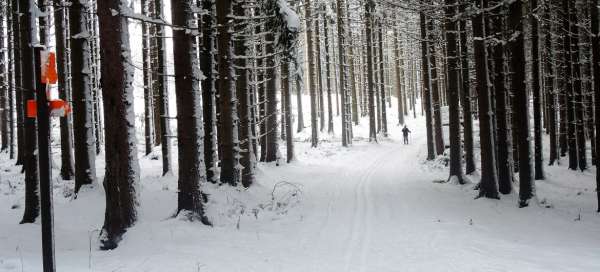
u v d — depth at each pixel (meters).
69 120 17.06
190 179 11.55
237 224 11.84
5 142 28.66
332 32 45.31
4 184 16.97
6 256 9.37
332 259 8.95
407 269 8.20
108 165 10.18
